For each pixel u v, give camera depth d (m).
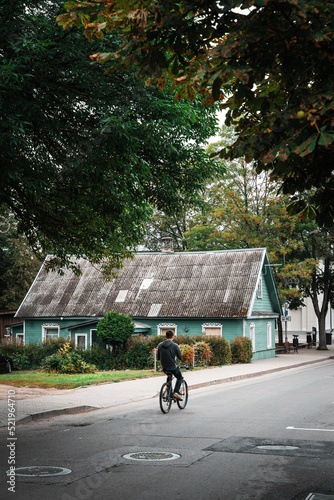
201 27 5.30
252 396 15.72
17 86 9.60
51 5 10.66
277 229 40.50
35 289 40.56
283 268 39.62
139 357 29.05
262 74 4.88
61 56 10.52
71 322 37.78
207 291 35.22
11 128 9.81
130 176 12.16
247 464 7.30
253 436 9.31
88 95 11.19
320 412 12.27
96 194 13.02
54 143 11.87
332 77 4.73
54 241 15.73
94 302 37.50
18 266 49.66
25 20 10.30
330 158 5.28
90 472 6.88
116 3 5.15
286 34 4.70
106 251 16.48
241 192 43.09
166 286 36.81
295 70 4.92
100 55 5.53
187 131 12.25
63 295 39.09
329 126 4.62
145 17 4.98
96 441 8.98
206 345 28.03
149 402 14.72
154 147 11.80
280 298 40.09
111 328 29.22
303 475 6.73
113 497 5.82
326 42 4.71
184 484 6.33
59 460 7.54
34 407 12.92
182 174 14.27
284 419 11.23
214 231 42.50
